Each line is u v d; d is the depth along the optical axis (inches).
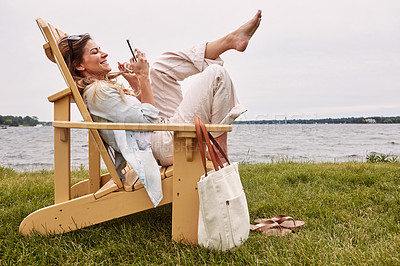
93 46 78.0
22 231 71.6
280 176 146.6
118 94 71.7
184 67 93.1
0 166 189.5
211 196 60.2
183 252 61.1
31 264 58.7
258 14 85.7
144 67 75.7
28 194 113.3
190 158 66.3
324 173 149.9
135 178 79.4
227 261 58.3
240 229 62.4
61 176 73.5
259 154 447.2
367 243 64.4
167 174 70.9
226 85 74.7
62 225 71.6
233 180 63.7
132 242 67.7
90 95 71.9
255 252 61.7
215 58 93.7
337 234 71.2
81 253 63.2
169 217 86.1
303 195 110.0
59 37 79.4
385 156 225.6
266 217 89.9
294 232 75.7
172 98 95.6
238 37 88.4
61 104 72.5
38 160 428.8
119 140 69.6
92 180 95.5
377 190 113.5
